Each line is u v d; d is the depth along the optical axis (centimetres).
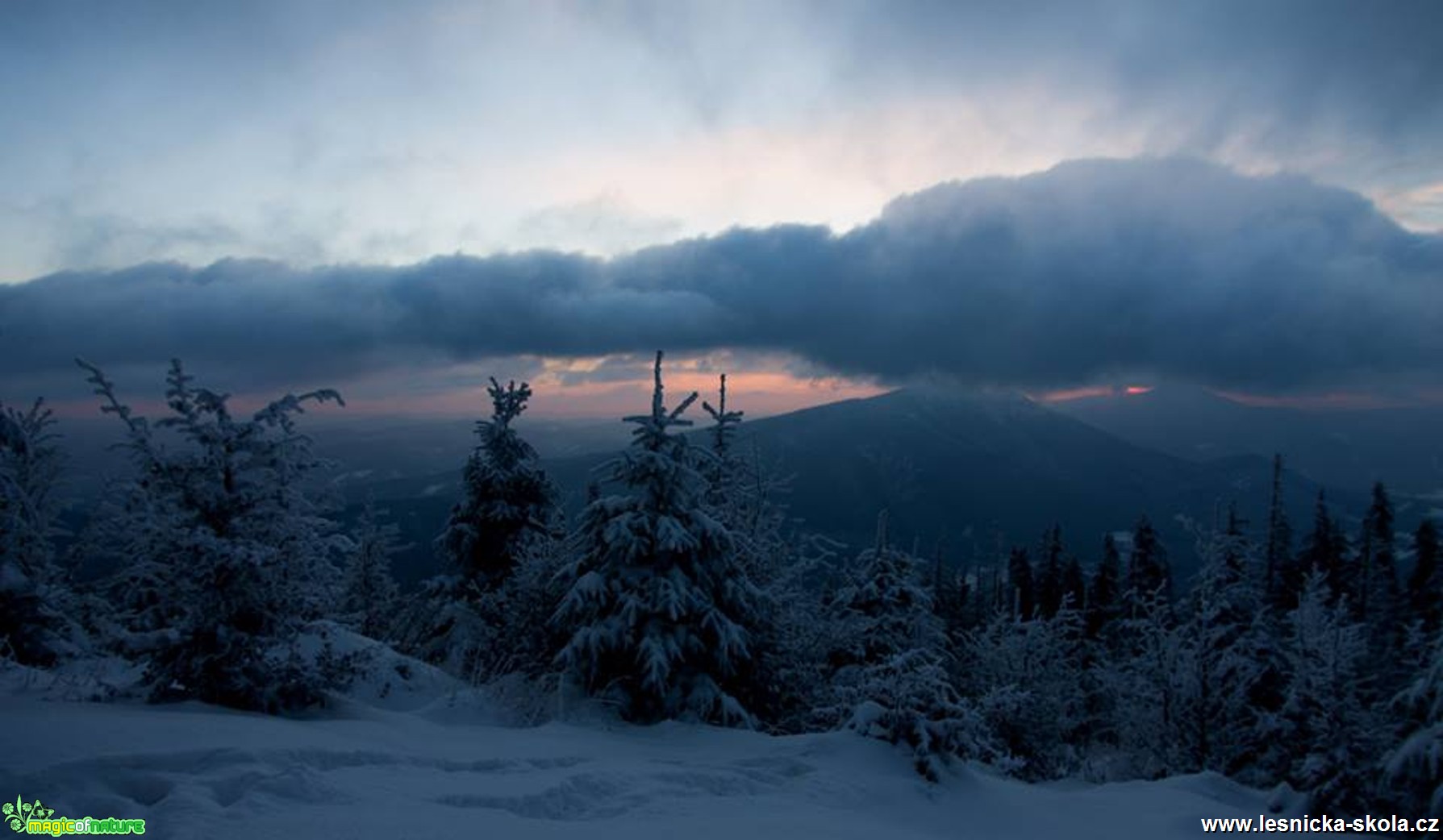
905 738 946
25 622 1256
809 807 752
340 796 597
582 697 1202
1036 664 2123
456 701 1180
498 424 2328
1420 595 3847
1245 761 1655
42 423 1392
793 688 1407
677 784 763
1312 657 1384
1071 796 951
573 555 1372
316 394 1102
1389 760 953
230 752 648
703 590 1256
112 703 940
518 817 614
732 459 1869
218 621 996
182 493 1017
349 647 1359
